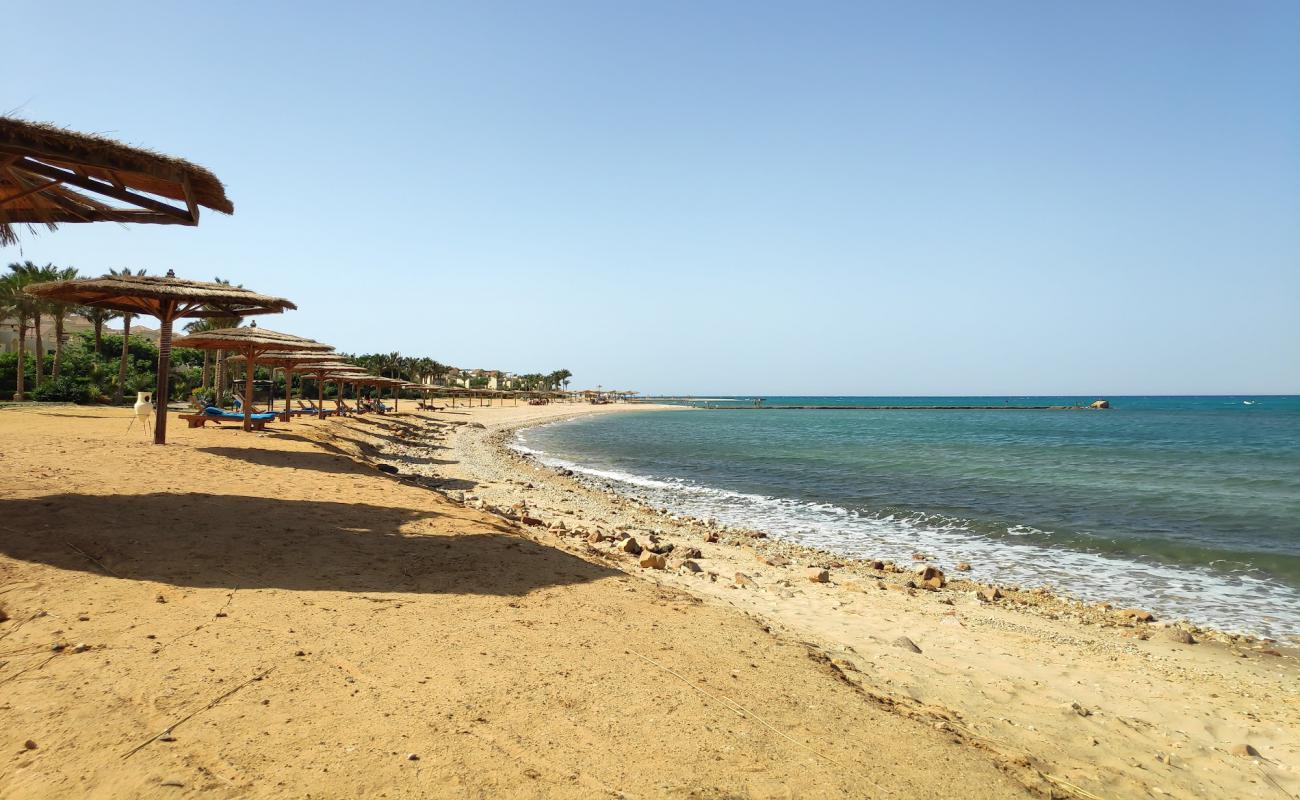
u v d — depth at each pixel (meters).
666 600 6.78
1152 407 171.50
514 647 4.81
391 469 18.30
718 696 4.40
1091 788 4.30
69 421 19.22
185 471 10.52
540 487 20.52
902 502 20.80
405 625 5.02
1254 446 44.84
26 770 2.88
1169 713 6.07
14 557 5.55
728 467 31.23
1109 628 8.93
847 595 9.66
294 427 22.12
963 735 4.65
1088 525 17.05
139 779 2.88
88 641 4.23
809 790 3.39
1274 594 11.07
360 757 3.20
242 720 3.45
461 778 3.11
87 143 6.18
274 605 5.16
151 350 58.41
